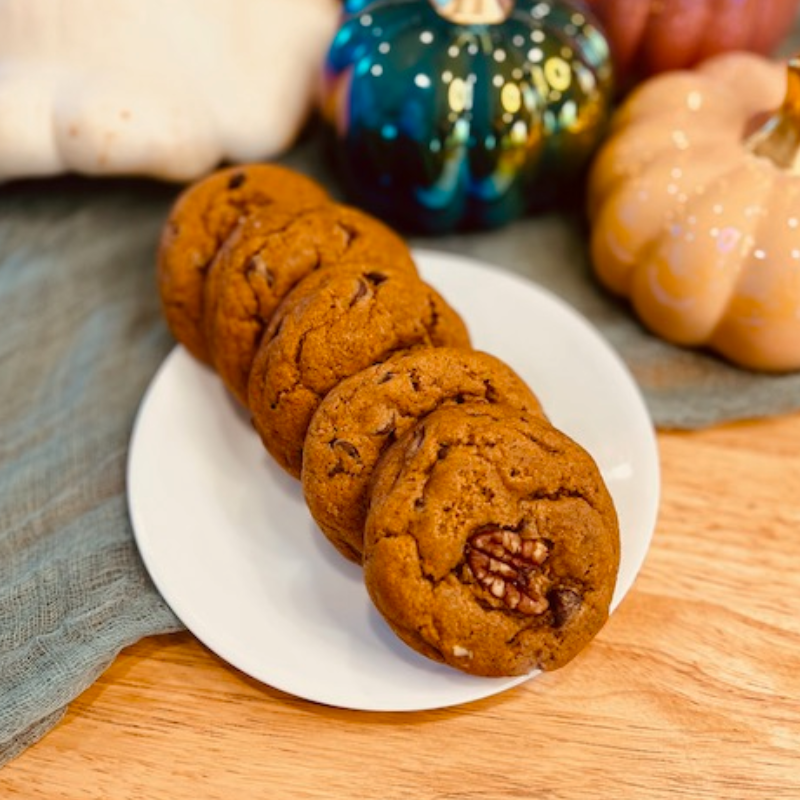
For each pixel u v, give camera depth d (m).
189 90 0.54
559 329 0.50
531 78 0.51
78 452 0.48
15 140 0.52
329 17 0.57
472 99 0.50
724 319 0.49
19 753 0.41
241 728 0.42
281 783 0.41
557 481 0.39
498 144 0.51
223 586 0.43
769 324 0.48
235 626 0.42
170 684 0.43
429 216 0.53
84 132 0.52
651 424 0.47
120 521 0.46
